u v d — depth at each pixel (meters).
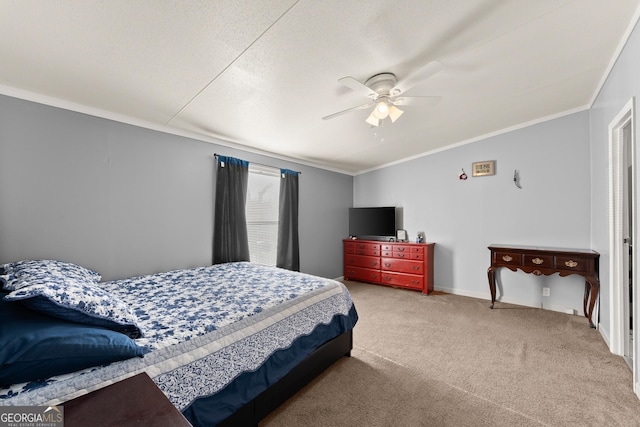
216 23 1.47
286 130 3.17
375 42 1.70
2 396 0.90
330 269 5.13
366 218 5.11
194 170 3.16
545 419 1.60
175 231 2.97
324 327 2.12
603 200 2.68
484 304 3.72
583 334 2.72
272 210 4.16
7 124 2.02
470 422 1.59
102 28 1.46
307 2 1.36
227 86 2.13
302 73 1.99
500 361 2.25
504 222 3.81
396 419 1.62
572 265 2.97
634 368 1.80
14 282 1.32
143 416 0.77
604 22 1.71
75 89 2.10
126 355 1.14
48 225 2.18
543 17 1.61
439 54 1.88
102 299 1.31
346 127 3.21
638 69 1.71
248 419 1.50
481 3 1.45
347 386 1.95
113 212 2.53
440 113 3.04
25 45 1.58
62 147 2.26
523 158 3.64
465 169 4.14
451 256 4.31
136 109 2.48
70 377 1.02
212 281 2.42
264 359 1.62
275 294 2.03
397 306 3.68
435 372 2.11
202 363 1.34
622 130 2.27
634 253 1.78
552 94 2.79
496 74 2.25
